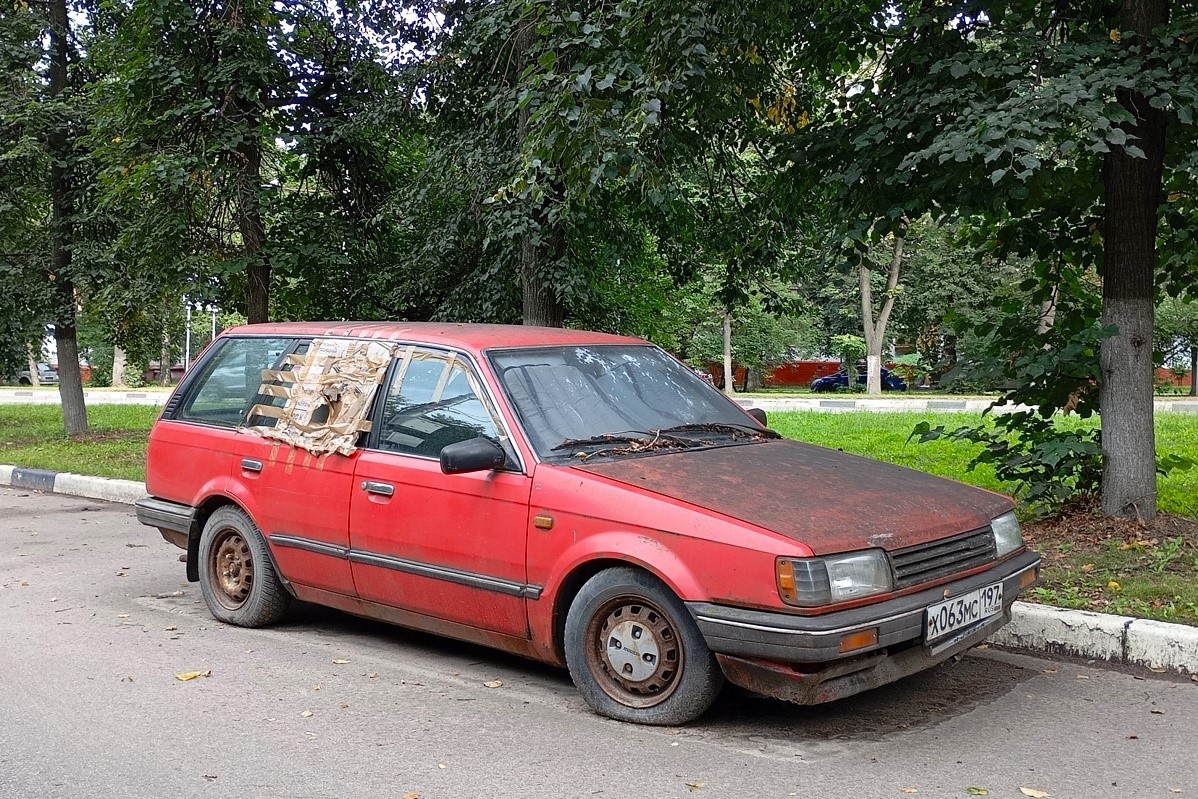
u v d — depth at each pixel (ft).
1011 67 20.66
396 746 13.44
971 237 26.58
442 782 12.29
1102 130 18.98
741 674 13.00
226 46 39.60
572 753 13.11
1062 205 25.05
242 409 19.79
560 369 16.88
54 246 51.08
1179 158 24.09
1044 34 23.02
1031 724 14.10
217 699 15.39
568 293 33.14
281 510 18.37
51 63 50.57
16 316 53.06
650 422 16.61
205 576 20.13
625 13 24.16
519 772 12.54
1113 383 23.40
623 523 13.89
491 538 15.24
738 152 34.32
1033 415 25.44
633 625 14.10
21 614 20.63
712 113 29.55
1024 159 18.40
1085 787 12.02
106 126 40.96
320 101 44.68
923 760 12.82
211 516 20.02
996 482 30.89
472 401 16.19
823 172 25.85
